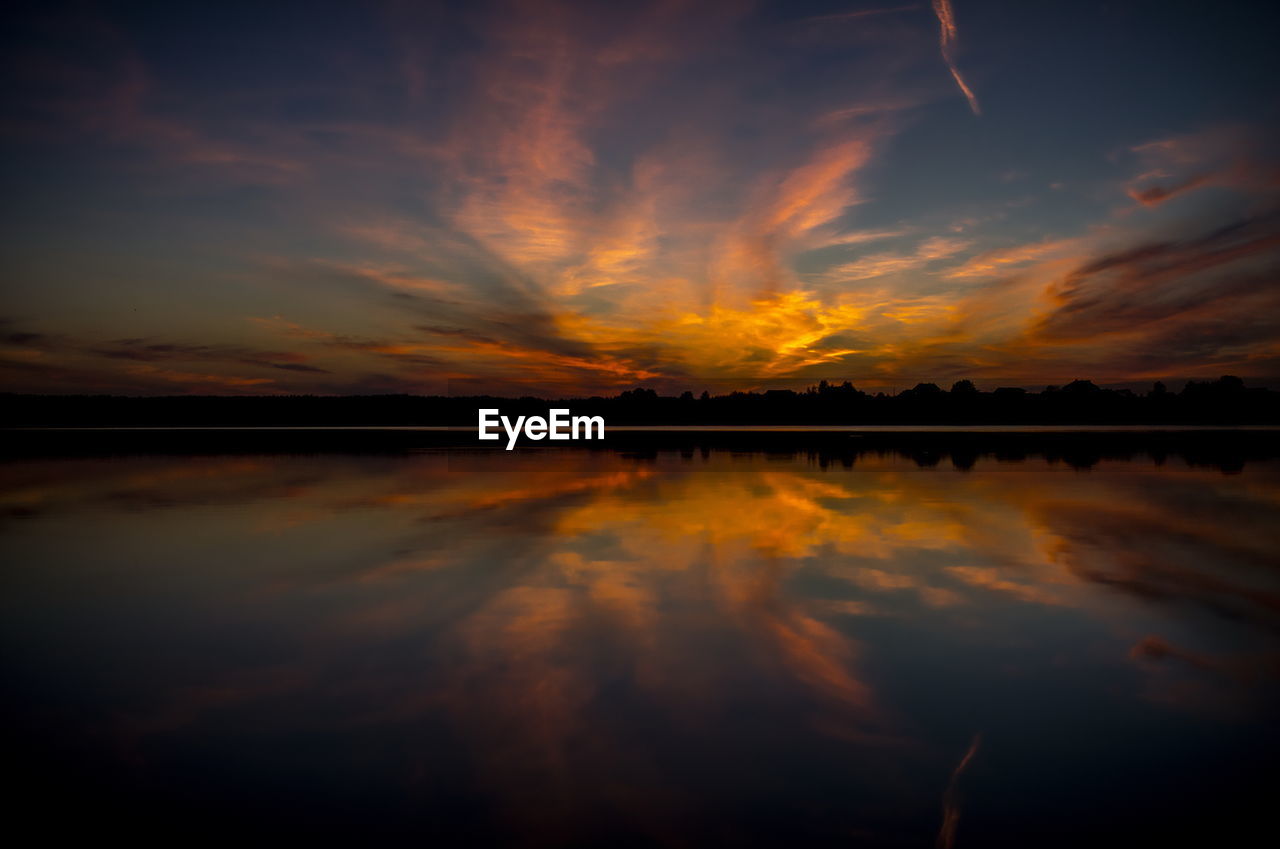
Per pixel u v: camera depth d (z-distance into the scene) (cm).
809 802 211
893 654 326
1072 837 194
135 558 514
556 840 193
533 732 252
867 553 526
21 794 212
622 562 497
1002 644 338
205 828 197
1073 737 249
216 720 261
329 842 191
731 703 276
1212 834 195
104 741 245
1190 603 403
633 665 313
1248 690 287
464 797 213
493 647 334
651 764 231
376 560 505
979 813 205
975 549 539
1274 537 585
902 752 239
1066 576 462
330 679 298
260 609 392
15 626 364
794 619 374
